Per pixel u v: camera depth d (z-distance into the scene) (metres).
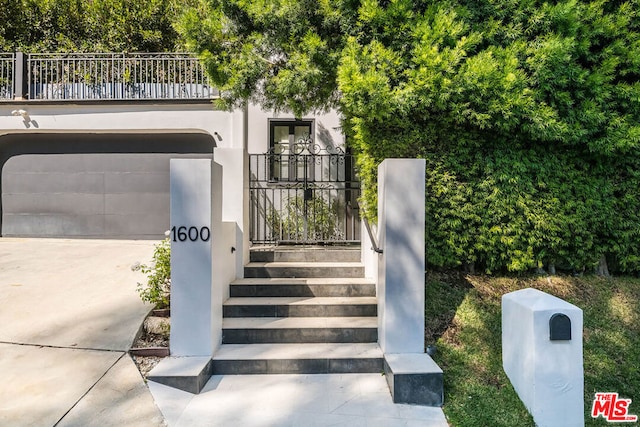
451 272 4.61
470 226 4.41
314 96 4.67
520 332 3.00
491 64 3.73
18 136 8.10
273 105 5.04
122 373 3.24
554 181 4.44
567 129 3.98
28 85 7.41
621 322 4.01
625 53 4.28
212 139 7.91
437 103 3.84
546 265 4.76
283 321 4.02
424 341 3.63
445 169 4.39
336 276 4.80
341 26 4.12
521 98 3.81
